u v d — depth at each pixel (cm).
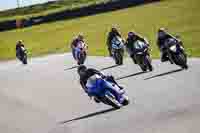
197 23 7212
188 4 9644
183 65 3431
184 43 5316
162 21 8400
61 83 4050
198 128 1984
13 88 4191
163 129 2077
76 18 12075
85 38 8731
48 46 9169
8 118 3041
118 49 4469
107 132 2247
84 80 2889
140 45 3731
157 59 4353
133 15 10219
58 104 3180
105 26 9831
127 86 3284
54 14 12475
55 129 2545
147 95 2859
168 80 3183
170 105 2481
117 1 11644
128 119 2398
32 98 3562
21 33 11956
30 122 2827
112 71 4175
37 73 5025
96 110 2800
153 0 11281
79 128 2453
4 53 9794
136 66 4212
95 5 11925
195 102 2430
